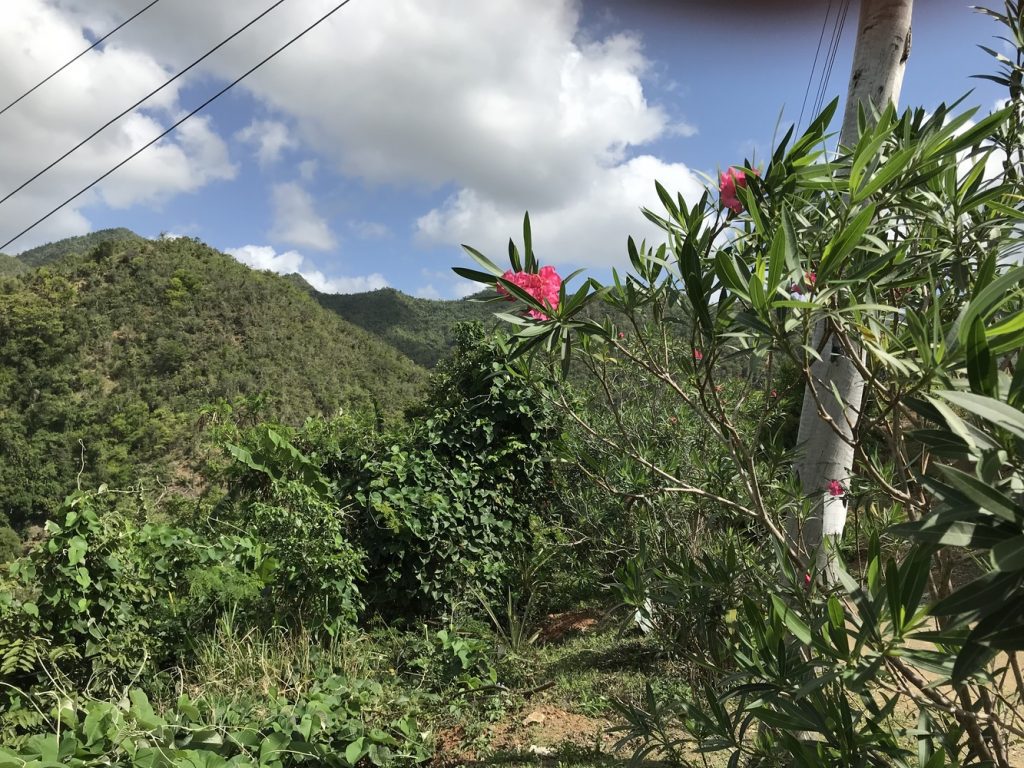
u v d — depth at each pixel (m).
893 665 1.29
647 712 2.35
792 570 1.59
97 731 2.85
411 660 4.89
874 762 1.21
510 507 6.93
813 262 1.52
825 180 1.57
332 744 3.41
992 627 0.74
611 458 3.68
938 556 1.55
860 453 1.58
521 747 3.51
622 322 2.16
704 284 1.53
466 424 7.02
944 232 1.68
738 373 2.65
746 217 1.75
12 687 3.56
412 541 6.23
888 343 1.51
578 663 4.65
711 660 2.01
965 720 1.31
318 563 5.15
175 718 3.20
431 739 3.75
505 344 1.96
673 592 2.00
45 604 4.02
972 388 0.85
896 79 2.50
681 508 3.07
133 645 4.27
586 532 4.95
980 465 0.79
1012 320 0.88
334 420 7.04
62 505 4.17
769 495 2.54
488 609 5.75
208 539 5.45
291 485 5.52
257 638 4.80
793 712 1.24
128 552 4.41
